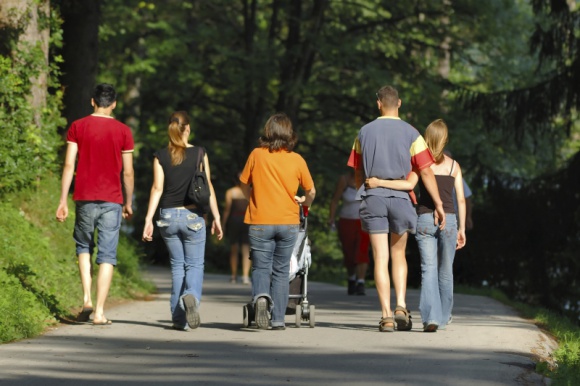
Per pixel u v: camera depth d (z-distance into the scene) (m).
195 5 107.88
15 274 34.88
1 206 41.16
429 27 101.62
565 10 85.88
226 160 112.25
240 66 102.19
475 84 108.62
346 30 102.06
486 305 45.94
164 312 38.03
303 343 27.97
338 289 59.72
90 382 21.00
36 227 42.53
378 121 31.88
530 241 86.38
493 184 87.94
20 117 44.09
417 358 25.11
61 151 56.31
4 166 43.03
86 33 58.16
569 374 22.77
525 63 132.50
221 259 111.31
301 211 32.22
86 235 32.19
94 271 41.97
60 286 37.53
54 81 50.41
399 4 101.00
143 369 22.83
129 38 104.69
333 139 108.50
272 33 105.06
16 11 45.78
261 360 24.47
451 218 32.56
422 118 98.81
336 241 122.56
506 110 90.50
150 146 105.56
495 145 109.19
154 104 109.62
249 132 107.69
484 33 104.88
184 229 31.05
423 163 31.59
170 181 31.14
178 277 31.34
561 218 86.19
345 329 32.09
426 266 31.78
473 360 24.88
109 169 31.95
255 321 30.78
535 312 44.28
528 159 117.62
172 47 101.69
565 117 89.44
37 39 46.84
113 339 28.31
